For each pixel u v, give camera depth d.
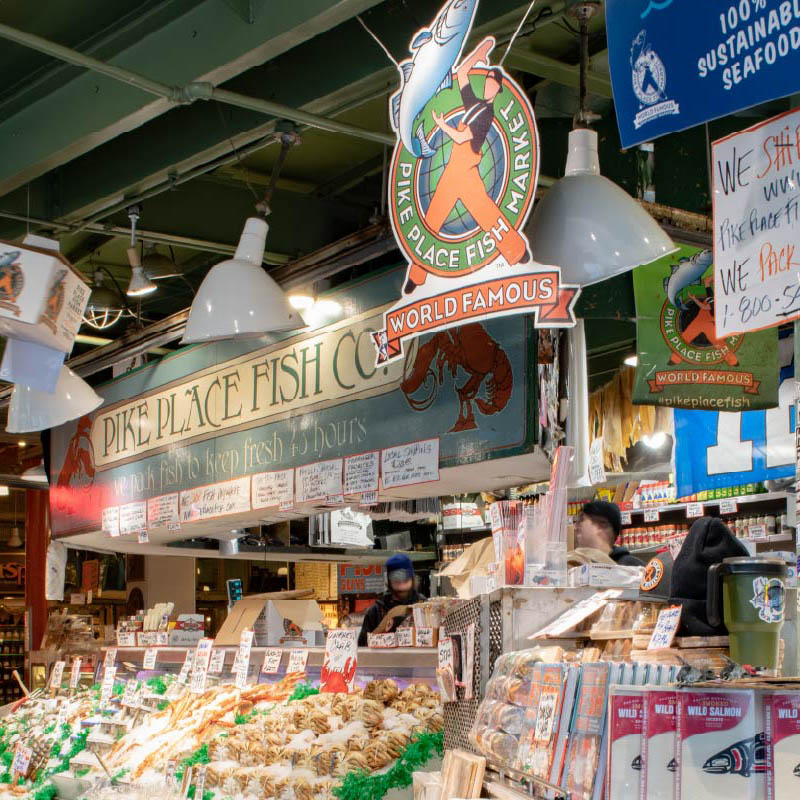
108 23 4.28
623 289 4.49
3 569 14.60
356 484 5.14
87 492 7.79
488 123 2.93
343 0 3.48
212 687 5.39
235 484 6.12
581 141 3.28
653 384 4.45
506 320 4.33
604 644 2.90
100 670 6.78
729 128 4.50
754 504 5.91
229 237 6.12
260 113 4.54
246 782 3.96
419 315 3.07
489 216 2.92
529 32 3.66
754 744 1.83
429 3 3.97
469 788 2.84
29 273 4.62
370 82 4.19
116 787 4.61
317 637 5.89
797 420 2.52
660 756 1.92
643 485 6.51
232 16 3.86
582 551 3.71
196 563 12.38
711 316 4.51
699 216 4.26
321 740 3.95
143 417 7.14
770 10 2.27
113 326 8.23
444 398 4.64
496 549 3.47
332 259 5.18
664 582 2.84
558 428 4.26
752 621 2.24
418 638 4.66
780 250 2.47
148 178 5.05
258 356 6.03
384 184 4.98
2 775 5.80
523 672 2.74
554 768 2.33
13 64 4.58
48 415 5.70
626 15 2.58
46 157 4.62
